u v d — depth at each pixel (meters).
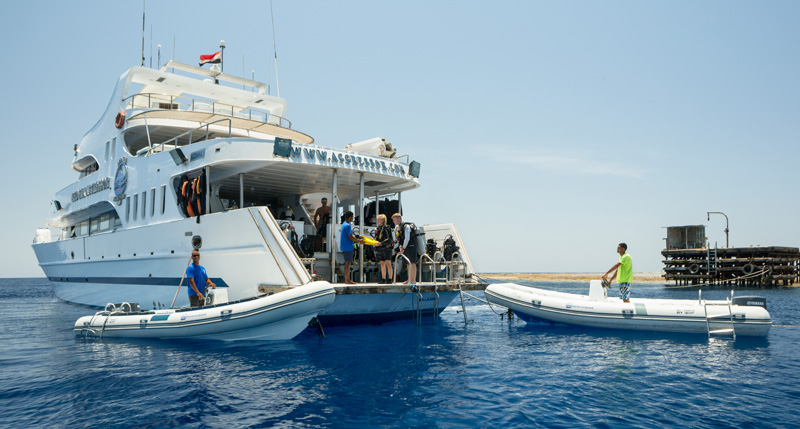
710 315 10.42
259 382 6.25
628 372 6.87
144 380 6.36
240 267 10.27
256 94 17.41
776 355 8.18
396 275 11.98
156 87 16.09
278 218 15.63
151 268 12.71
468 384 6.20
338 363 7.41
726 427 4.67
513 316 13.88
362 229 11.99
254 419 4.87
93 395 5.70
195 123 14.37
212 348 8.63
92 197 16.19
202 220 11.16
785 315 15.55
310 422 4.79
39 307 18.44
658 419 4.88
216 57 17.47
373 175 12.55
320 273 11.27
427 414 5.03
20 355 8.15
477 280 13.21
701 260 37.66
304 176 12.85
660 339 9.90
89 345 9.10
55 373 6.79
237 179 13.28
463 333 10.66
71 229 20.34
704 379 6.48
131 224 13.72
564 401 5.48
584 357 7.95
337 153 11.62
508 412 5.09
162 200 12.52
